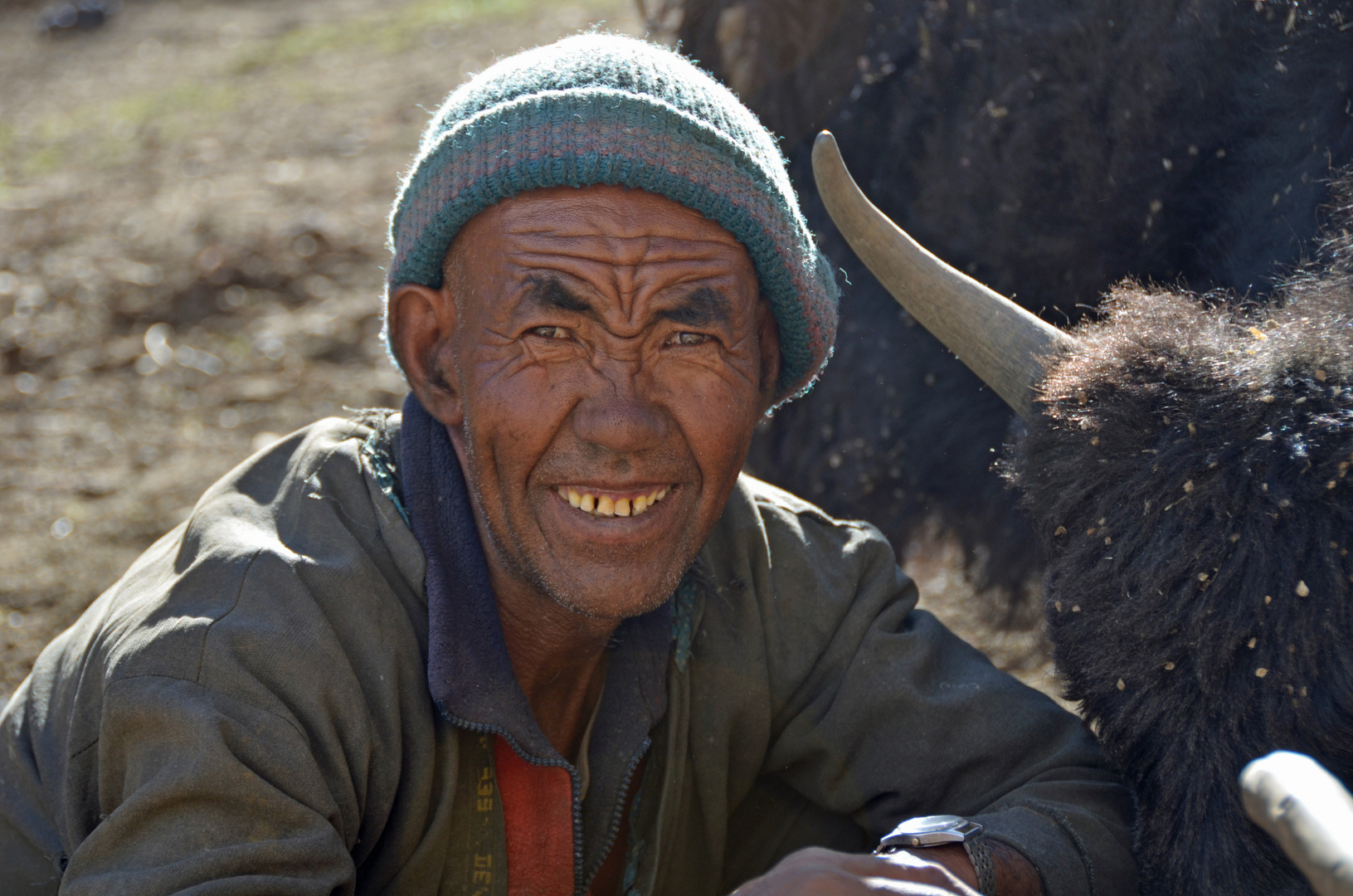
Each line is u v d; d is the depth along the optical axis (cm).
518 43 1223
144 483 540
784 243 185
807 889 156
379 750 180
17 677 388
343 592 182
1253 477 173
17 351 659
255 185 909
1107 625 184
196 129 1084
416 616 190
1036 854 188
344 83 1188
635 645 205
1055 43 270
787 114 335
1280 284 216
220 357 657
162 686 169
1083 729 216
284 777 167
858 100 315
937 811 216
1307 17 235
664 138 172
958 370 299
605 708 204
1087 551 187
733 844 235
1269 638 169
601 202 173
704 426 181
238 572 179
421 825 186
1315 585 167
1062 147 269
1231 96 245
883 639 220
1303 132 234
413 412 203
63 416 601
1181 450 180
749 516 221
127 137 1084
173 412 604
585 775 201
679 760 208
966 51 291
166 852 162
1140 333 197
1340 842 95
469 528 194
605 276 172
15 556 477
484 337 179
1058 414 197
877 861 164
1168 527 178
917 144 303
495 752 194
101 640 185
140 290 726
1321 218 223
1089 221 266
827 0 320
